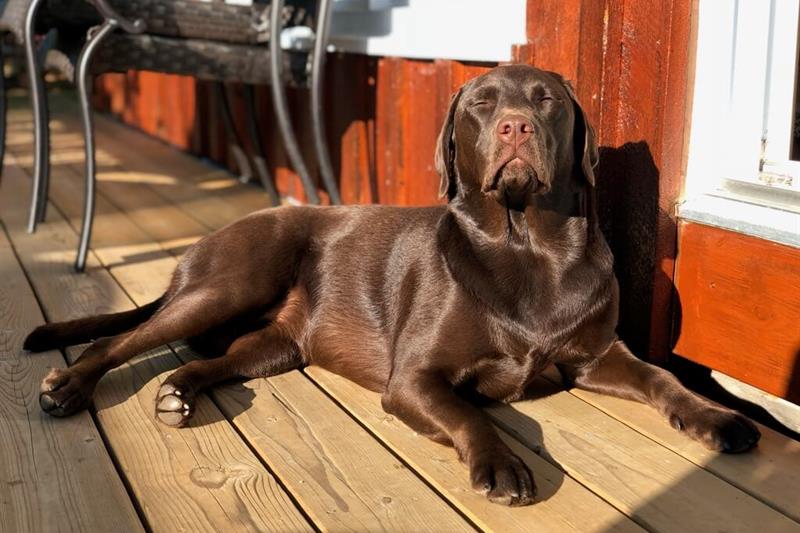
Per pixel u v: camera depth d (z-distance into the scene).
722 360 3.15
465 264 2.89
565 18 3.34
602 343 2.99
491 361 2.88
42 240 5.15
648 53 3.18
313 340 3.35
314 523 2.34
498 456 2.43
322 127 4.79
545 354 2.88
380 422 2.89
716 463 2.61
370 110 5.09
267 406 3.03
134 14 4.30
